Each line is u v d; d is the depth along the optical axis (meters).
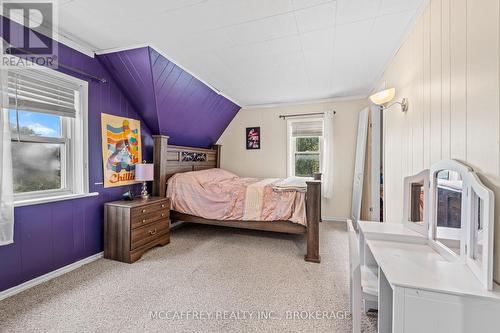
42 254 2.12
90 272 2.30
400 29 2.04
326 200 4.34
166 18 1.92
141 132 3.30
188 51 2.49
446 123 1.39
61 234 2.29
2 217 1.72
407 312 0.96
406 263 1.17
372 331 1.51
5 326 1.54
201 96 3.63
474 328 0.90
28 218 2.03
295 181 3.21
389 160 2.69
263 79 3.31
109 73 2.78
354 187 4.06
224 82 3.43
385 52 2.48
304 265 2.50
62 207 2.30
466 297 0.89
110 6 1.76
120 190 2.96
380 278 1.22
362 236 1.76
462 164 1.16
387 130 2.77
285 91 3.87
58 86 2.26
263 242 3.21
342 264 2.52
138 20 1.95
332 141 4.21
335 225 3.99
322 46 2.37
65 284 2.08
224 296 1.91
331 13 1.83
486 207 0.93
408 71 2.09
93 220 2.61
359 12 1.81
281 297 1.90
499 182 0.93
